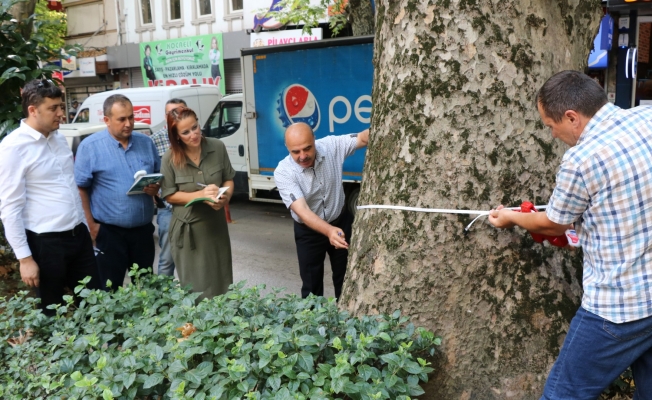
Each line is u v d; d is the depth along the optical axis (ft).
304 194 13.15
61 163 13.05
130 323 9.65
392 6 9.23
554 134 7.45
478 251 8.57
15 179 12.28
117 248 14.43
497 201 8.55
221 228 13.94
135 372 7.89
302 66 28.53
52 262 13.00
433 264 8.70
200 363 8.12
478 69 8.53
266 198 32.83
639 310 6.83
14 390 8.95
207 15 64.23
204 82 65.21
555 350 8.47
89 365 9.04
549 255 8.64
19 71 17.48
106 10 73.97
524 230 8.58
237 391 7.28
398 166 9.04
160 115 40.52
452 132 8.63
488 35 8.48
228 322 8.68
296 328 7.86
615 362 7.17
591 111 7.04
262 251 26.63
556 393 7.57
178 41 66.33
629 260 6.82
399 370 7.66
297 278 22.48
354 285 9.52
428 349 8.45
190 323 9.04
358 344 7.54
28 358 9.45
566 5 8.88
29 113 12.44
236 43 61.36
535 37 8.59
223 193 13.10
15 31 18.38
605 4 28.07
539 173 8.63
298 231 13.76
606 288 6.99
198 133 13.24
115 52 73.67
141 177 13.11
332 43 27.20
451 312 8.63
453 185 8.63
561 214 7.09
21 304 11.46
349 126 27.48
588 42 9.48
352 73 26.86
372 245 9.25
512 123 8.54
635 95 29.68
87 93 80.12
